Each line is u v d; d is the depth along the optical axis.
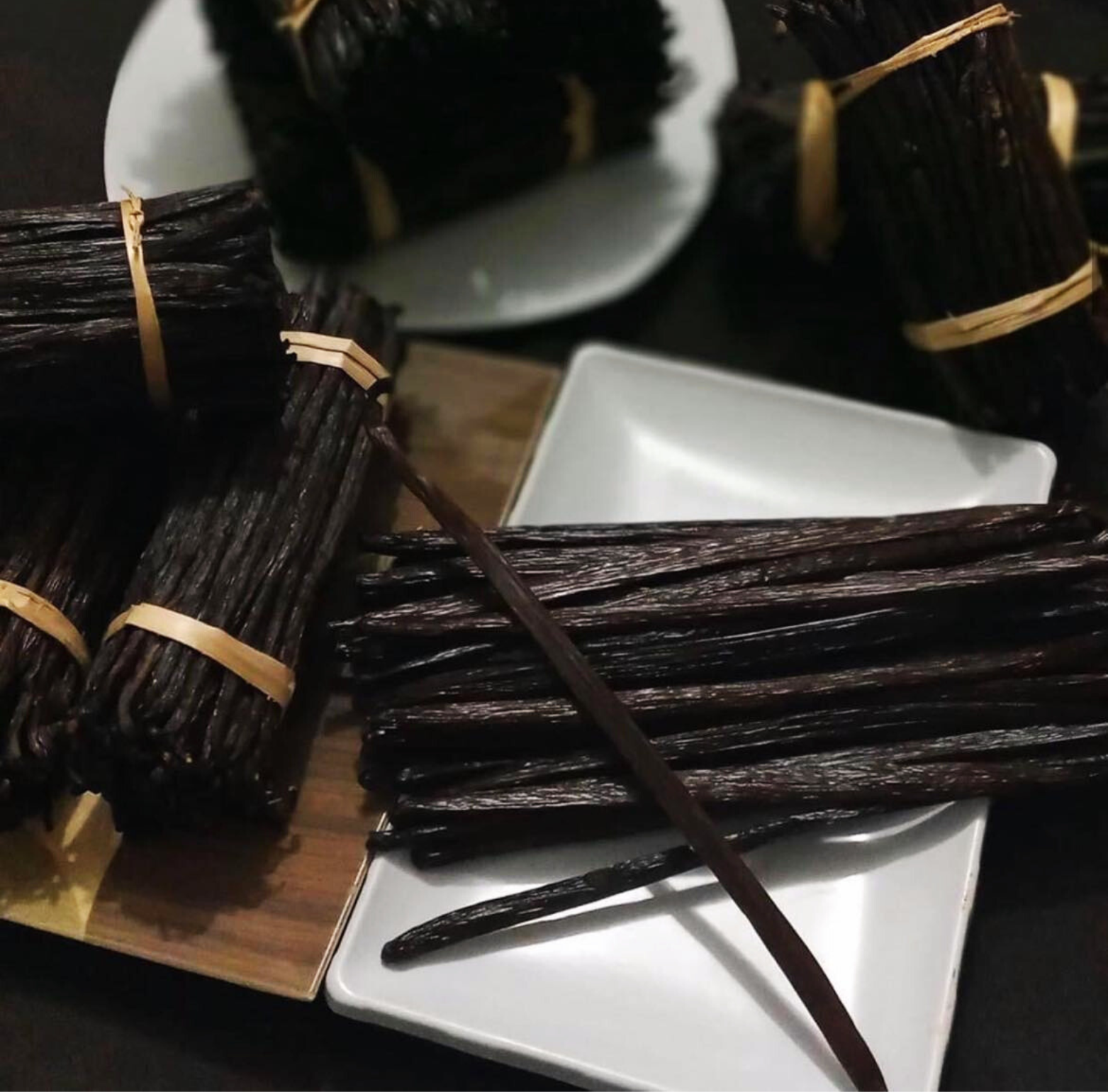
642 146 0.46
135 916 0.34
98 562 0.34
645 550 0.36
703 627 0.34
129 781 0.32
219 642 0.32
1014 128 0.35
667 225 0.45
